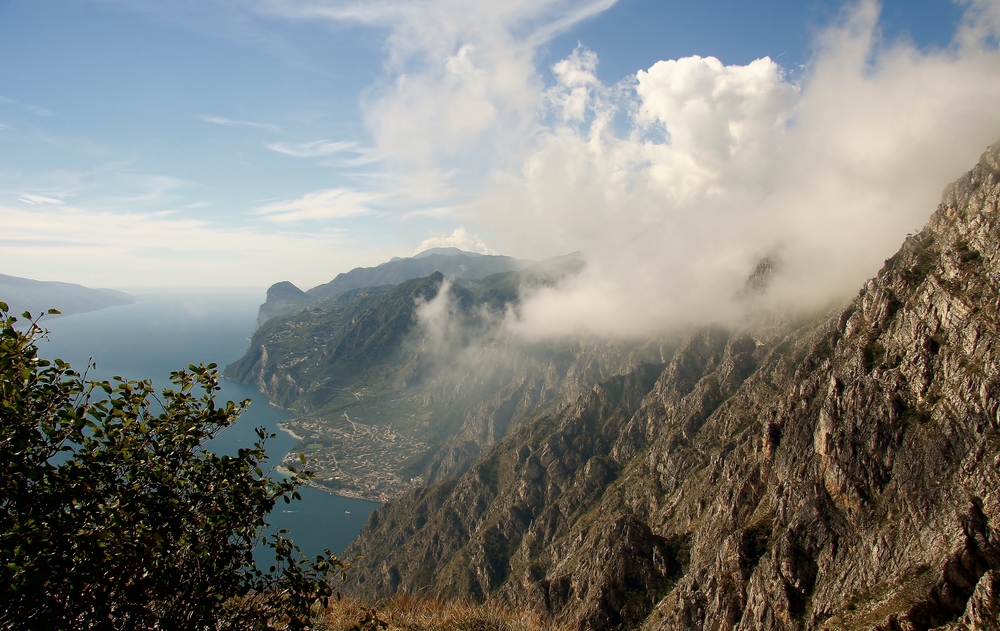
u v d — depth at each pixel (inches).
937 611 2231.8
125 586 425.4
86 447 434.3
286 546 516.7
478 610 1004.6
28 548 378.3
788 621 2942.9
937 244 3946.9
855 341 4005.9
